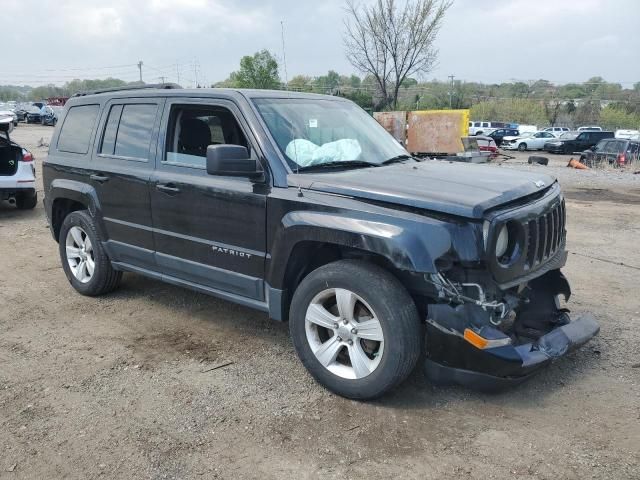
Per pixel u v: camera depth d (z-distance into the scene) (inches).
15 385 154.8
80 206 231.5
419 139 861.8
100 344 181.3
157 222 185.5
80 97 227.9
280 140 159.5
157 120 187.8
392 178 149.3
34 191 406.9
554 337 144.3
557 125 2827.3
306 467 118.8
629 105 2881.4
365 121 197.0
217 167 147.0
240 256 163.2
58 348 178.5
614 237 331.0
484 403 142.0
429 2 992.2
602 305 210.8
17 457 123.4
